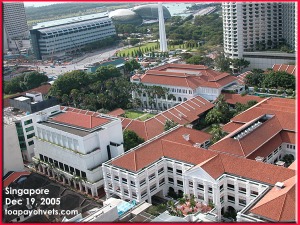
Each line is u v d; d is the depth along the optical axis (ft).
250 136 420.77
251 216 282.36
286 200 281.95
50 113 515.91
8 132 459.73
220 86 641.40
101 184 422.00
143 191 378.73
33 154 531.50
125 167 386.52
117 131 458.91
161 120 542.98
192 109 588.50
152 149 409.08
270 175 333.62
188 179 365.81
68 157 447.83
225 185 352.90
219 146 410.52
